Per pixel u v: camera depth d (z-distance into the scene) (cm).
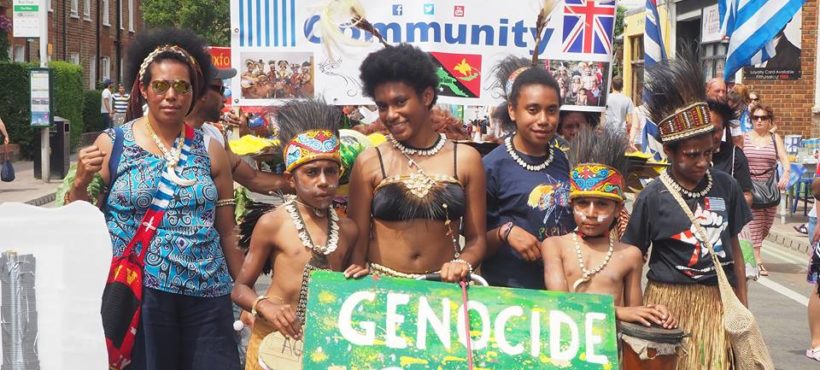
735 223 551
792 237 1465
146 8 4128
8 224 425
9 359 423
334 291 418
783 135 2217
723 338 537
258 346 463
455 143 491
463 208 483
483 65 684
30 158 2736
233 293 470
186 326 473
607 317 414
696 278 537
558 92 520
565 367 410
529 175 523
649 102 543
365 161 486
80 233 428
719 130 664
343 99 678
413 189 474
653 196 542
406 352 413
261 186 567
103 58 4647
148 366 465
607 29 695
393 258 480
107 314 455
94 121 3756
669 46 2577
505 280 523
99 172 471
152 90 473
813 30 2183
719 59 2458
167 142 478
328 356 414
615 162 486
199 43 516
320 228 471
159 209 466
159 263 463
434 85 480
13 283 423
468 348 411
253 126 744
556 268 490
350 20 674
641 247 548
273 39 677
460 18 682
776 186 1123
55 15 3891
